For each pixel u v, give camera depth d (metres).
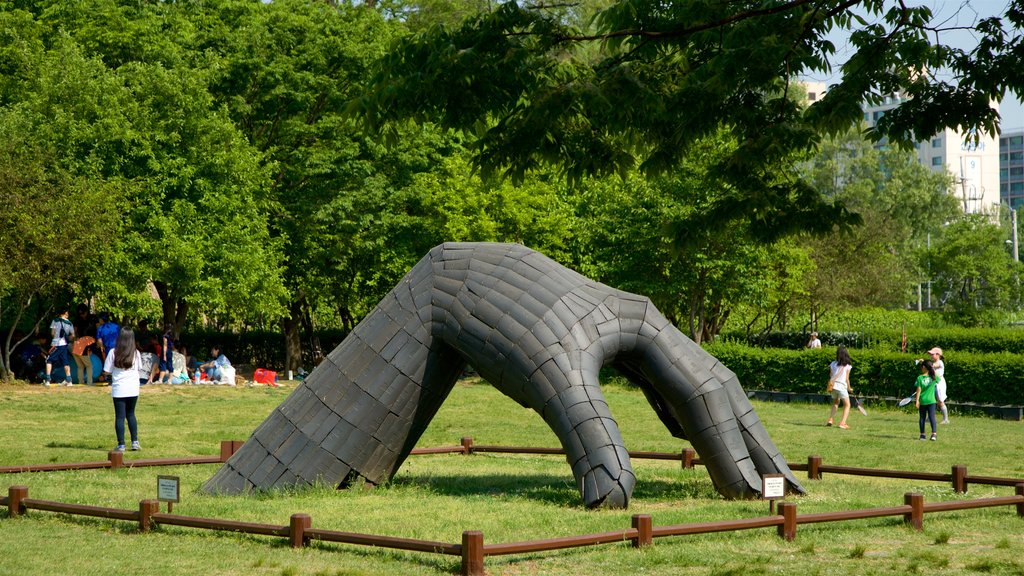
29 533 8.96
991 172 121.12
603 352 11.32
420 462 15.57
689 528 8.61
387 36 35.66
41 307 30.28
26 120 27.19
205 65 32.72
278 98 33.84
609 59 10.52
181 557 8.03
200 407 24.05
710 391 11.50
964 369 26.48
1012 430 22.06
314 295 36.22
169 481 9.30
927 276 59.28
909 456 17.03
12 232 25.25
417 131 34.44
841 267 44.88
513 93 9.76
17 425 19.17
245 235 31.08
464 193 33.72
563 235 35.25
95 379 28.33
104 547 8.38
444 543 7.59
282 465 11.37
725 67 10.04
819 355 29.48
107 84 28.47
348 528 9.21
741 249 32.59
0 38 30.03
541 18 9.55
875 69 10.35
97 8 31.44
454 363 11.83
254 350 42.22
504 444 18.66
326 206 33.44
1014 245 71.38
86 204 26.00
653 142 11.12
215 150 30.38
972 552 8.68
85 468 13.38
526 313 11.23
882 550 8.75
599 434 10.73
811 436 20.33
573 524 9.49
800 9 10.18
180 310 34.00
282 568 7.68
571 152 10.80
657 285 33.97
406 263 35.25
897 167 76.19
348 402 11.51
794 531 9.07
